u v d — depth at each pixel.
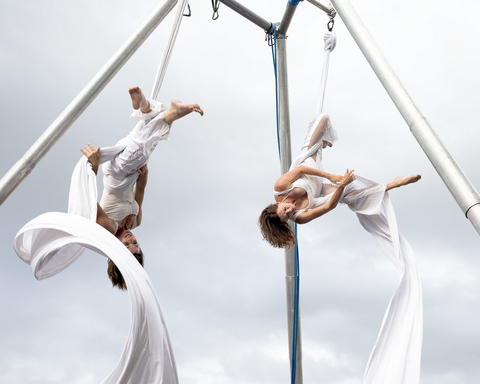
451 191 3.54
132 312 3.87
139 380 3.94
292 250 7.62
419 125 3.75
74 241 4.11
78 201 4.57
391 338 4.43
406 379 4.14
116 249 4.10
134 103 4.64
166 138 4.71
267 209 4.95
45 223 4.14
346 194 5.10
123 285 4.85
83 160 4.73
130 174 4.81
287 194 4.89
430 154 3.66
